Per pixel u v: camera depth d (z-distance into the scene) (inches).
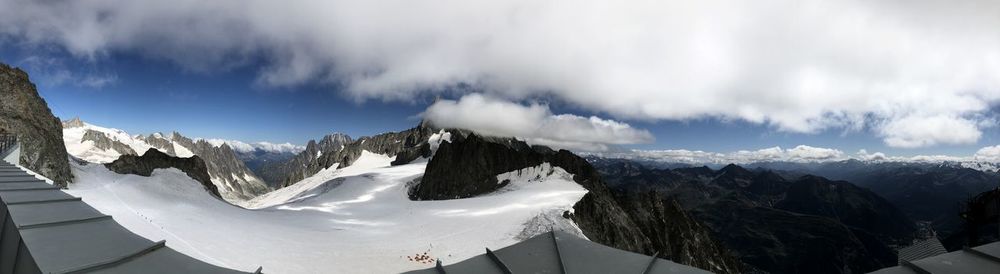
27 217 298.0
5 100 2765.7
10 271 277.6
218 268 243.0
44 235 262.8
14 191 406.6
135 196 2390.5
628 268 248.4
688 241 3863.2
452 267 262.4
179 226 1722.4
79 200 377.1
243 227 1987.0
